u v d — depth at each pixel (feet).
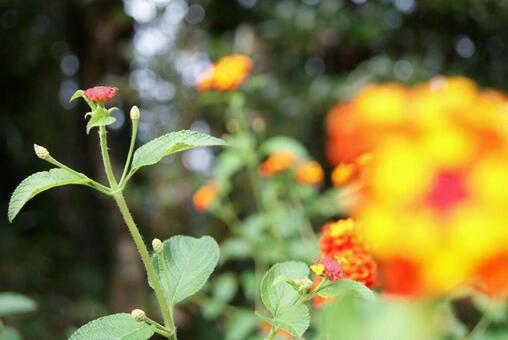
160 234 16.12
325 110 15.78
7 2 17.58
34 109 18.83
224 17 17.37
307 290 3.80
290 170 9.47
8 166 18.83
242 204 15.17
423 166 2.12
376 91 2.34
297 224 8.78
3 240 17.19
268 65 16.40
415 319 2.10
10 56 18.28
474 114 2.21
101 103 3.80
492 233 1.97
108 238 19.11
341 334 2.26
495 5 16.37
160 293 3.87
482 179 2.06
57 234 18.99
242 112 9.41
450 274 2.00
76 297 17.42
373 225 2.12
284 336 5.44
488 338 6.16
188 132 3.94
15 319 14.75
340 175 4.72
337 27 16.17
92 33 17.39
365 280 4.37
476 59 17.25
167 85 16.48
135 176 17.54
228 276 9.73
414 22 17.16
